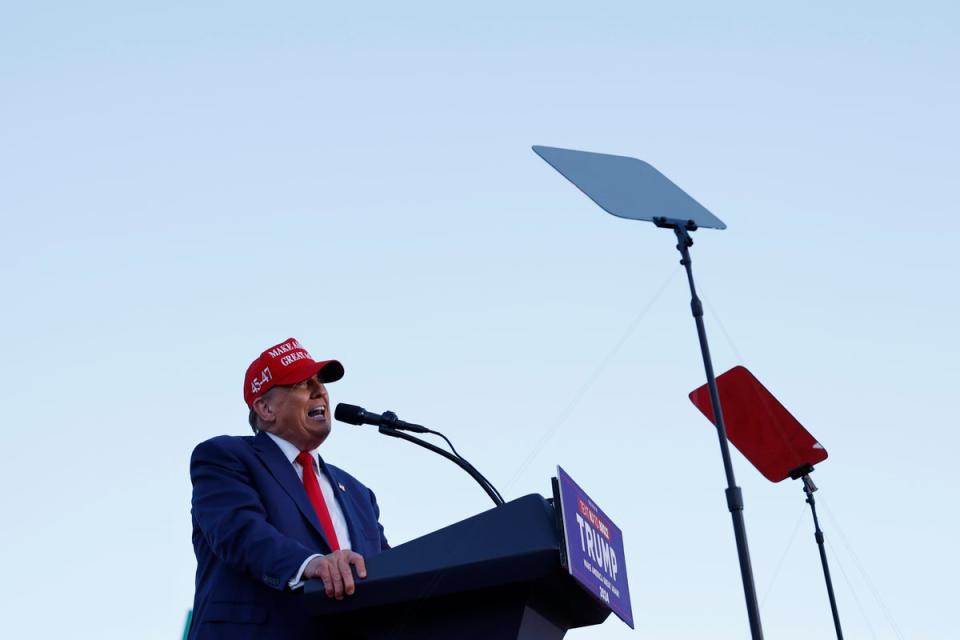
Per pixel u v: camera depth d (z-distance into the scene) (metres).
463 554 2.31
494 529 2.32
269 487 3.09
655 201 3.51
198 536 3.09
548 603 2.40
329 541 3.12
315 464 3.46
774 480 5.33
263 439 3.28
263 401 3.44
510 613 2.31
